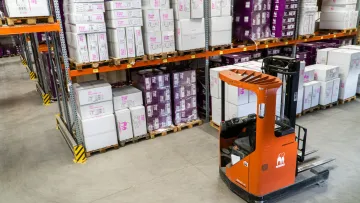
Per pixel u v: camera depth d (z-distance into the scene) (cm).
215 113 582
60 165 478
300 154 413
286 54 775
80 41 453
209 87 617
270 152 326
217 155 484
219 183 407
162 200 375
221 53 602
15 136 604
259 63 592
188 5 530
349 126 576
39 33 671
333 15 820
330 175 413
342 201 358
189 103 597
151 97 546
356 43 902
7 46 1858
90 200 383
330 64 705
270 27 669
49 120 689
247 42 653
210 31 575
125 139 531
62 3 526
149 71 584
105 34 471
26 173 459
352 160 450
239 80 327
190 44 551
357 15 844
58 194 400
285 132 332
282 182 350
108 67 491
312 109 655
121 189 404
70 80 463
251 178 339
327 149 485
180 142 538
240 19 642
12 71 1372
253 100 523
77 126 482
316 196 369
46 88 814
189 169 445
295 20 711
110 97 498
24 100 870
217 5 566
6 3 370
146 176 432
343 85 691
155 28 509
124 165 466
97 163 477
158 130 568
